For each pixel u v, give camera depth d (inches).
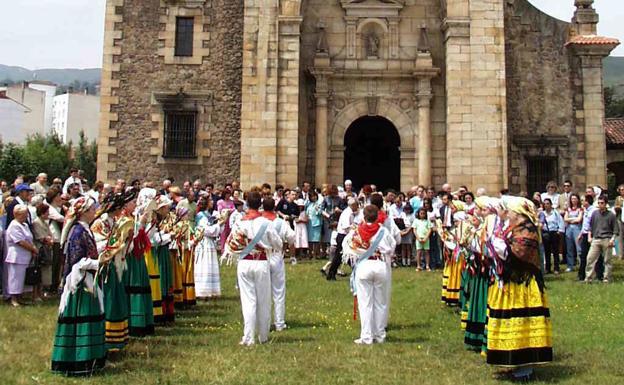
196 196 698.2
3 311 436.5
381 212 365.1
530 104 922.1
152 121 906.7
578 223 684.1
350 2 919.7
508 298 277.1
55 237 519.5
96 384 268.5
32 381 271.0
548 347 276.8
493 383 276.2
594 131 919.0
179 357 317.1
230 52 916.6
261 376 283.6
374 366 303.1
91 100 3627.0
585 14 930.7
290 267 690.2
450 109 860.0
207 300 498.0
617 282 598.5
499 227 285.1
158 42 917.2
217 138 906.7
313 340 360.2
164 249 411.8
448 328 395.5
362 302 354.6
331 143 908.6
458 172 852.6
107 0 922.1
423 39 908.6
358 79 917.2
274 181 846.5
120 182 577.0
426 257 695.1
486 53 864.9
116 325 319.3
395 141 1071.0
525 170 914.7
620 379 281.1
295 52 863.7
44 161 2290.8
